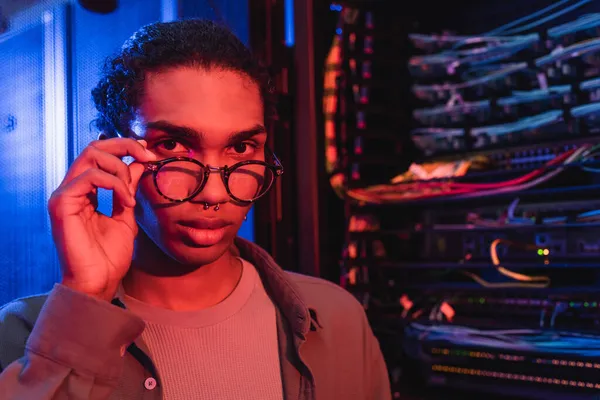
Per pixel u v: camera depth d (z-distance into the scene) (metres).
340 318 1.01
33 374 0.69
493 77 1.85
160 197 0.73
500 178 1.79
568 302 1.65
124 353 0.78
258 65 0.79
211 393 0.80
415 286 1.90
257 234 1.70
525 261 1.75
